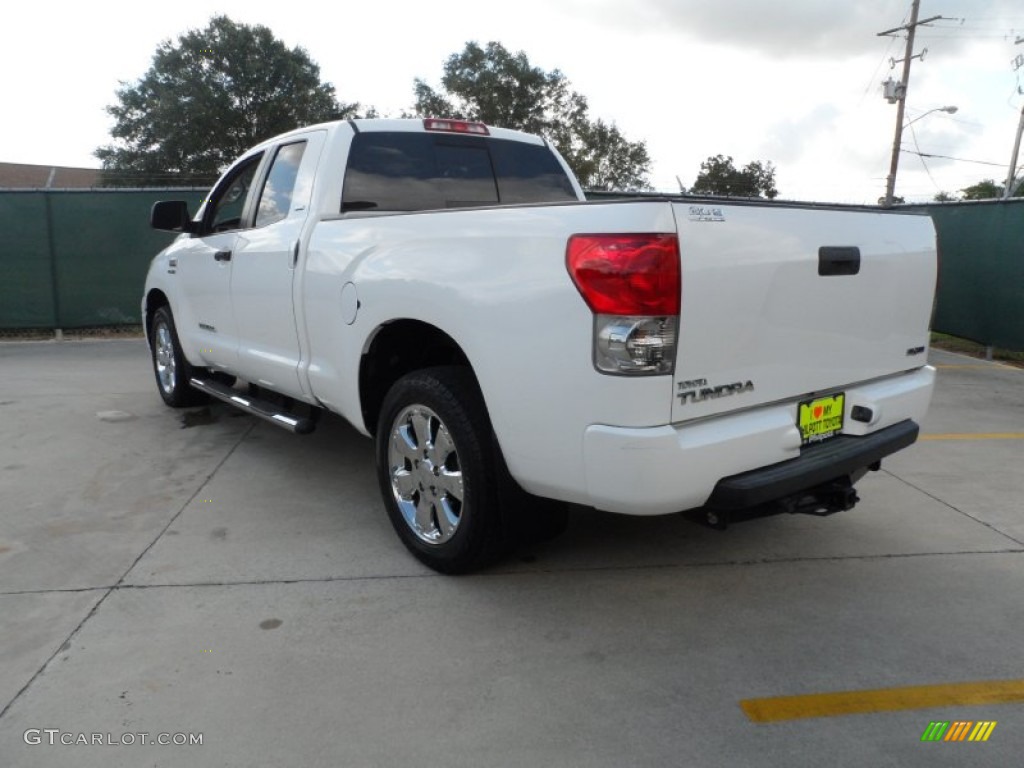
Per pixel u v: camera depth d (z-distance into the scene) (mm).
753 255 2588
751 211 2609
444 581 3270
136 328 11203
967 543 3717
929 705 2467
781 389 2799
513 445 2754
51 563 3424
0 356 9141
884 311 3199
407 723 2352
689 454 2455
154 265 6121
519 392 2670
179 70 46031
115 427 5703
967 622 2977
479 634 2857
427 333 3424
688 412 2494
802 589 3236
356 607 3045
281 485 4457
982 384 7711
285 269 4004
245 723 2344
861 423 3143
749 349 2641
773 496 2627
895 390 3287
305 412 4258
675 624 2945
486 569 3371
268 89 47031
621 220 2377
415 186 4180
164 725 2332
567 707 2438
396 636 2838
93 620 2934
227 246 4691
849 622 2971
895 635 2881
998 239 9078
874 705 2463
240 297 4566
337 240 3615
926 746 2271
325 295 3672
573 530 3826
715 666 2670
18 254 10312
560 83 57406
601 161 59250
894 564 3482
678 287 2375
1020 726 2369
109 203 10398
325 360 3801
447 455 3172
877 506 4211
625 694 2508
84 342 10367
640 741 2281
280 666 2641
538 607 3062
